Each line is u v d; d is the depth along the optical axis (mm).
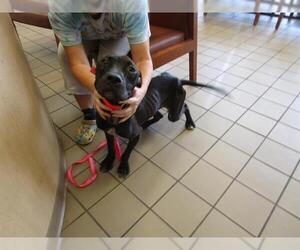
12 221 574
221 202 952
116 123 870
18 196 624
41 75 1780
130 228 881
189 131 1276
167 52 1329
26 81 861
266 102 1467
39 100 1004
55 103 1496
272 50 2059
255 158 1124
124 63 708
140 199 969
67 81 1133
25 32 2439
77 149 1189
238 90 1577
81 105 1205
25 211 646
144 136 1246
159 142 1215
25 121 749
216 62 1903
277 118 1347
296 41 2201
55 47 2172
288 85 1614
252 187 1002
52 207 837
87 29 984
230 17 2713
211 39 2277
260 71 1774
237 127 1294
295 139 1219
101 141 1225
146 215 917
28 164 714
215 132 1267
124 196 981
